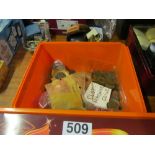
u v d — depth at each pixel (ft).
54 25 2.34
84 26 2.18
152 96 1.75
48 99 1.74
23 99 1.51
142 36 1.89
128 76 1.73
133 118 1.22
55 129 1.22
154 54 1.65
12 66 2.13
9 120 1.25
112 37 2.29
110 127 1.20
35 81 1.76
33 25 2.34
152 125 1.20
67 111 1.25
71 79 1.92
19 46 2.33
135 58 1.85
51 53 2.00
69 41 2.08
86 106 1.74
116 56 1.98
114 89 1.92
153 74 1.59
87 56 2.02
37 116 1.26
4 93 1.90
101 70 2.10
